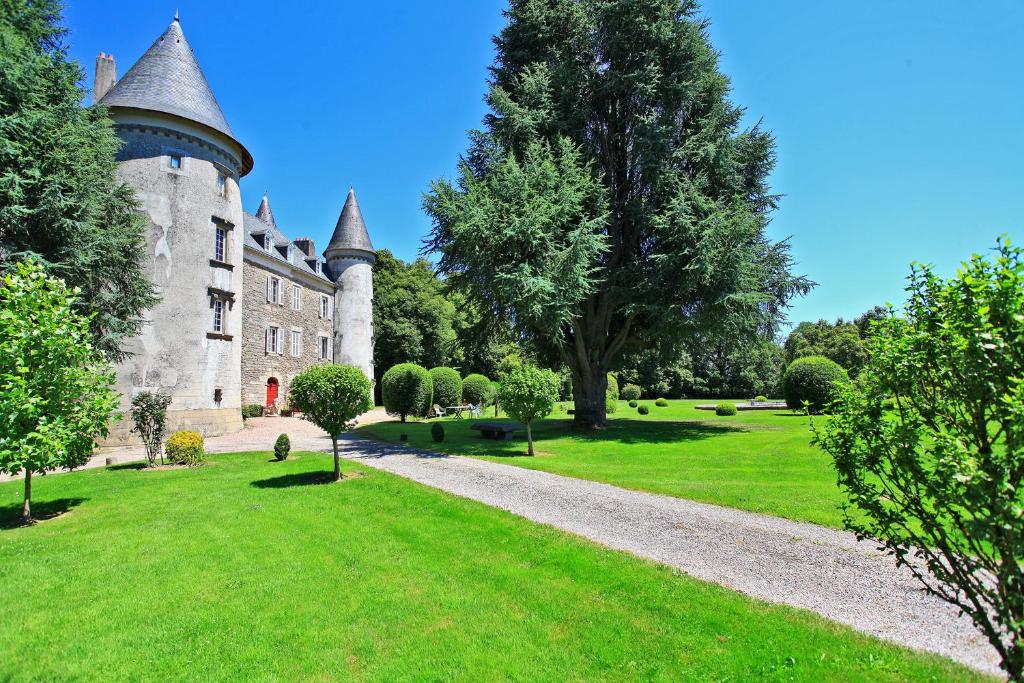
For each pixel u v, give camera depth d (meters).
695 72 18.56
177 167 19.55
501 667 3.79
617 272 18.42
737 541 6.47
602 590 5.04
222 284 20.92
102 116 15.88
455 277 17.58
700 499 8.51
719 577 5.37
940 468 2.80
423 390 24.55
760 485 9.48
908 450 3.02
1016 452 2.50
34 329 7.43
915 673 3.58
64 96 14.19
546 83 18.38
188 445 12.87
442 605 4.78
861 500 3.37
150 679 3.71
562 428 20.47
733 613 4.51
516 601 4.84
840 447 3.46
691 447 15.17
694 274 16.33
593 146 20.08
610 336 22.34
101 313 14.88
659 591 4.97
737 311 17.47
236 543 6.58
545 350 23.25
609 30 18.36
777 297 20.06
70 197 13.30
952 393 2.93
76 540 6.79
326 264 38.50
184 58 20.56
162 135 19.31
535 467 11.53
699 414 30.94
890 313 3.39
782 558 5.89
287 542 6.59
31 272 7.75
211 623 4.50
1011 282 2.62
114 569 5.73
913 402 3.15
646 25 17.69
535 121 18.05
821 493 8.76
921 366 3.04
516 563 5.79
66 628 4.43
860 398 3.42
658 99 18.75
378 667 3.83
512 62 20.62
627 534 6.76
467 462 12.36
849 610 4.63
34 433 7.14
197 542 6.64
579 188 16.72
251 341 28.12
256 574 5.56
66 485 10.30
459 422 23.94
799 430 18.69
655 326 18.08
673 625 4.34
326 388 10.19
